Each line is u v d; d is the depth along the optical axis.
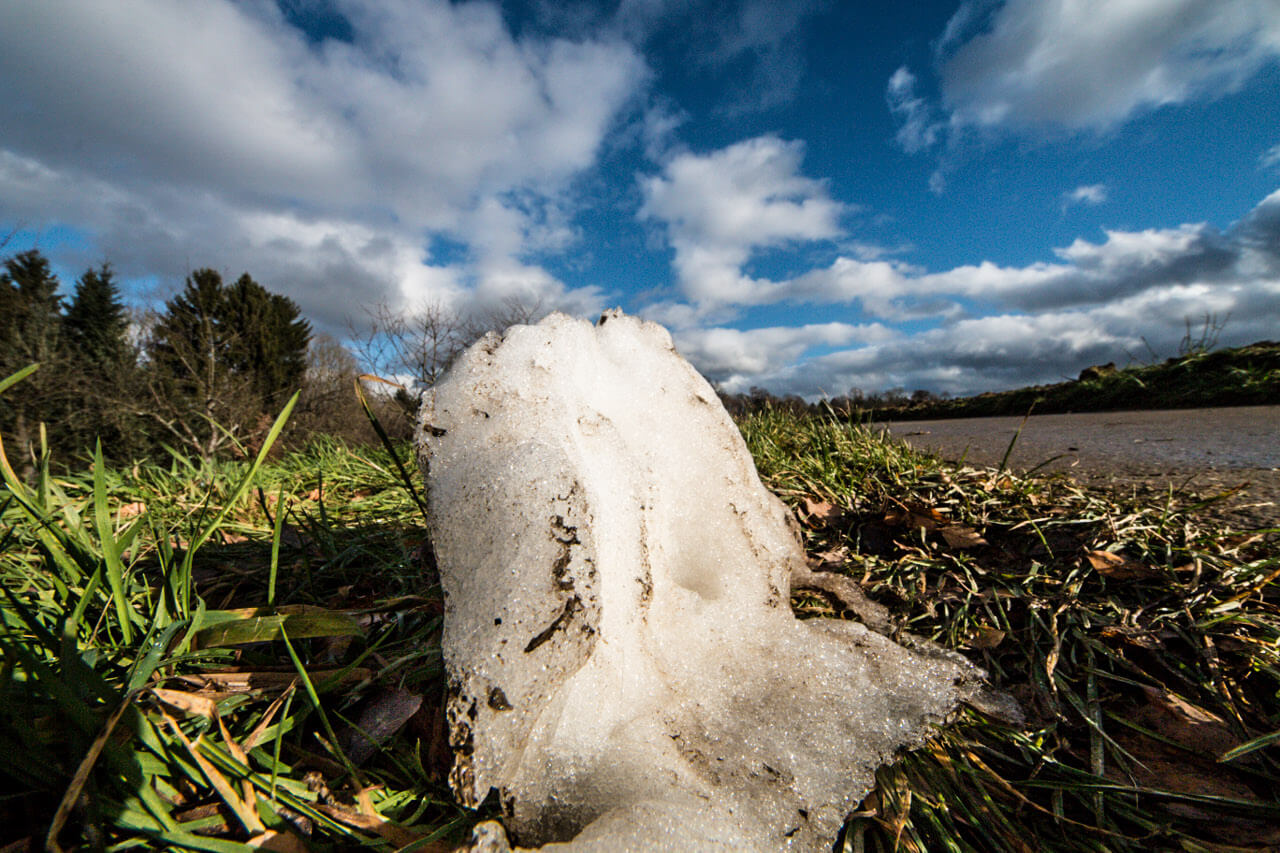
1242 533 1.68
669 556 1.37
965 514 2.05
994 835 1.01
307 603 1.71
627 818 0.88
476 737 0.88
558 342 1.39
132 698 0.88
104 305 16.14
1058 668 1.35
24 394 9.02
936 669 1.26
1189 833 0.98
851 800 1.01
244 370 19.81
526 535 1.00
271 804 0.92
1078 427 5.19
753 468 1.55
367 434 13.16
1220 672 1.23
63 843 0.79
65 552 1.35
